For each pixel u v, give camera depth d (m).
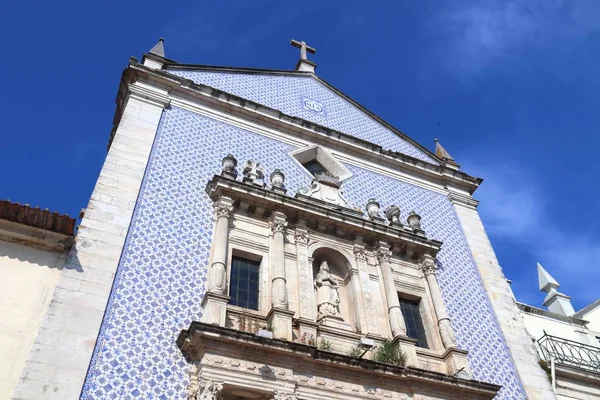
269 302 11.10
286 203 12.55
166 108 14.12
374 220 13.90
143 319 9.70
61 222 9.57
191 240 11.41
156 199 11.77
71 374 8.44
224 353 9.35
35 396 8.00
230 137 14.60
